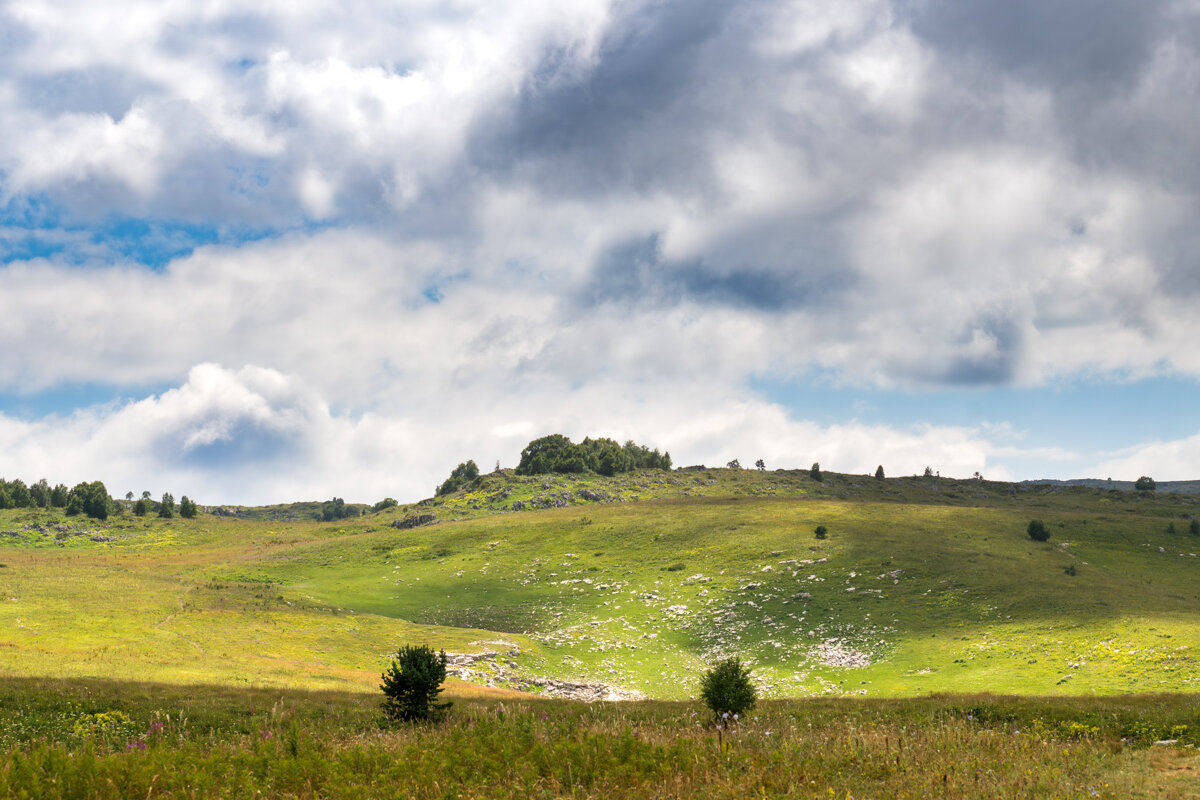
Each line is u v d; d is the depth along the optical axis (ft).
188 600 302.04
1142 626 240.12
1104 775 54.60
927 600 302.66
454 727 71.82
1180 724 76.28
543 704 123.95
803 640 279.49
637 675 258.98
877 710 101.91
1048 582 305.12
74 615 250.37
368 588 401.29
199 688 126.41
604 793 49.80
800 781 51.80
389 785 51.62
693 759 56.85
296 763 56.39
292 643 245.65
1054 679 208.54
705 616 320.70
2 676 127.13
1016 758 60.08
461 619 333.83
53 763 52.75
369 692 149.59
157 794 50.62
